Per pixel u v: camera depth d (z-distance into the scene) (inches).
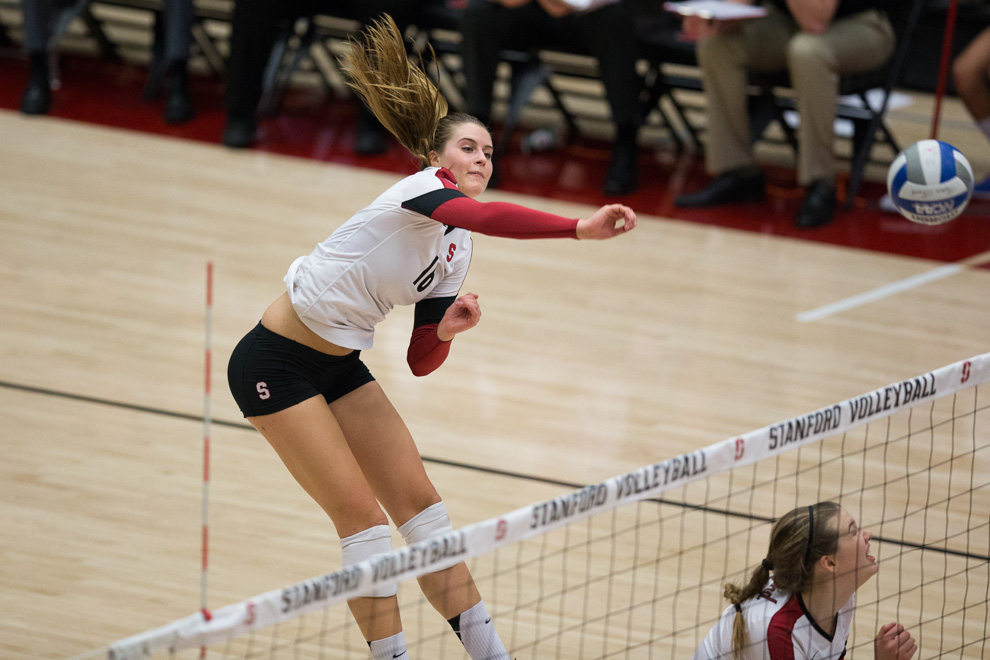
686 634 326.3
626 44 717.9
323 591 214.5
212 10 872.9
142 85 906.1
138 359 491.2
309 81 952.9
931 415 464.1
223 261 599.2
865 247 669.9
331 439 274.4
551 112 912.3
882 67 722.8
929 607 342.6
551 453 435.2
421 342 293.6
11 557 347.9
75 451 414.0
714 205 727.1
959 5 952.3
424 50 784.9
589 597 342.0
